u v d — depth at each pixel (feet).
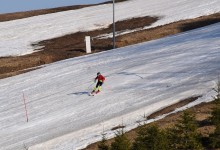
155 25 268.00
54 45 256.52
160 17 287.07
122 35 251.80
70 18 332.80
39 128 108.58
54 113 120.06
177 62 152.46
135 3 362.12
